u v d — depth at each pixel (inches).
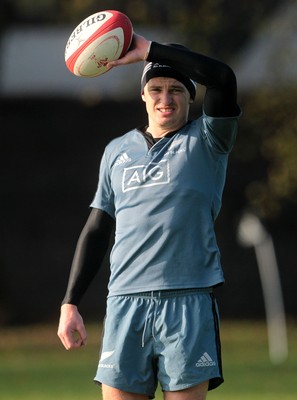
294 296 3117.6
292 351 2596.0
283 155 2689.5
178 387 840.9
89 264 887.7
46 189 3206.2
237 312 3137.3
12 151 3211.1
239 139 2854.3
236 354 2522.1
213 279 848.9
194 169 856.3
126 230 861.2
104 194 895.7
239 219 3107.8
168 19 2837.1
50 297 3181.6
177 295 845.8
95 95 3149.6
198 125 867.4
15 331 3048.7
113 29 859.4
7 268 3176.7
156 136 879.1
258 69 2938.0
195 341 836.6
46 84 3250.5
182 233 848.3
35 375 2117.4
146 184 857.5
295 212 3110.2
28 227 3193.9
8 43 3388.3
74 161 3206.2
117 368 853.2
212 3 2682.1
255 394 1770.4
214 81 828.6
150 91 871.7
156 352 852.0
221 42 2783.0
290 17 2711.6
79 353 2591.0
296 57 2701.8
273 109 2694.4
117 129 3196.4
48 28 3484.3
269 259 2987.2
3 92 3238.2
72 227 3198.8
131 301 855.1
